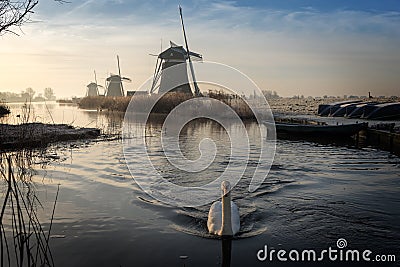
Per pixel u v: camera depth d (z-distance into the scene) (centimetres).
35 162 1275
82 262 520
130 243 588
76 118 3750
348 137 2286
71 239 597
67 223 669
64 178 1040
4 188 914
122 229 645
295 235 634
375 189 950
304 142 2189
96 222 677
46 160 1323
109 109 5041
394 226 675
